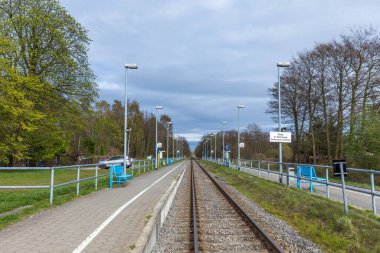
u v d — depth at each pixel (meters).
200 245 7.67
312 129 41.91
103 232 7.48
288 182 18.75
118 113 90.25
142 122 97.25
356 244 7.47
